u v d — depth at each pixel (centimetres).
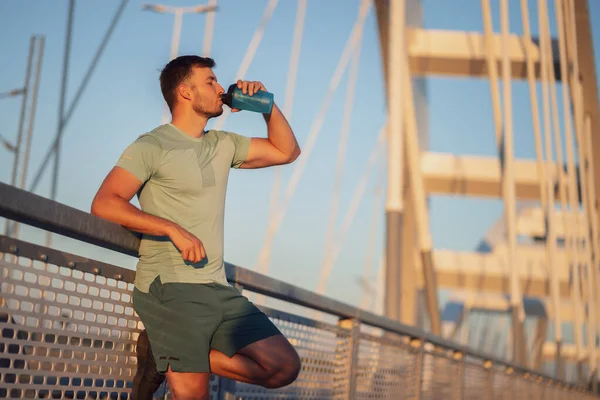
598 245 3050
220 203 278
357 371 484
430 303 2914
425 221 2855
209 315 265
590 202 2862
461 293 5009
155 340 263
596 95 2636
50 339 231
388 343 552
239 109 306
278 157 311
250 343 271
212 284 269
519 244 3700
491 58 2331
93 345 251
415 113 2547
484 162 3016
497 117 2264
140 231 248
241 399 360
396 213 1277
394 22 1383
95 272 250
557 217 3816
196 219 269
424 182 3042
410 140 2592
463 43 2481
